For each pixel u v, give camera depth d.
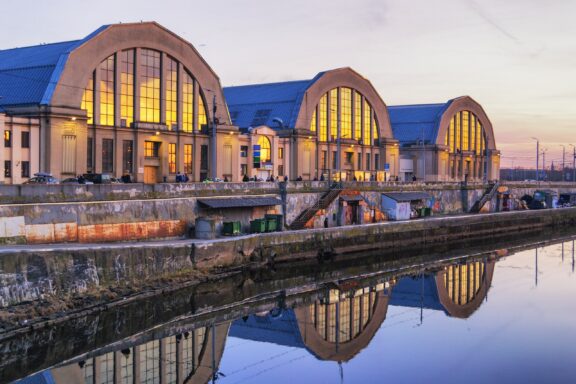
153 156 78.00
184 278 52.88
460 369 36.38
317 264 70.44
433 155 134.75
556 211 127.56
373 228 80.00
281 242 66.44
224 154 85.56
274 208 74.62
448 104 138.75
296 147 98.00
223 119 86.12
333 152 107.31
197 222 63.28
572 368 36.53
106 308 43.94
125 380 33.75
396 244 84.00
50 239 50.75
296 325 46.78
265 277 62.62
